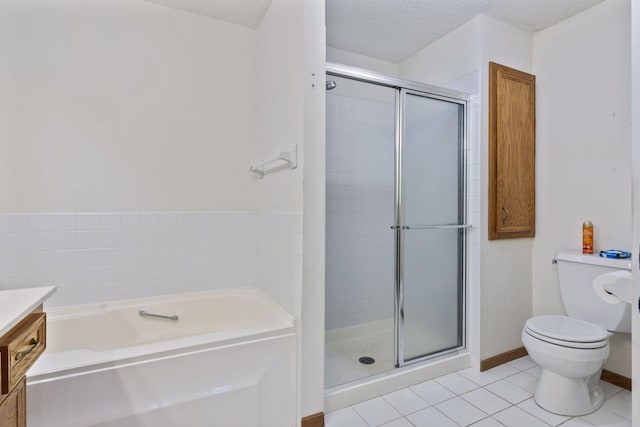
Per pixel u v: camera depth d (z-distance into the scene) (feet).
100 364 4.04
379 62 9.45
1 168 5.57
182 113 6.91
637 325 2.27
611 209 6.64
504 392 6.38
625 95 6.44
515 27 7.72
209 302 6.95
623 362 6.41
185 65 6.93
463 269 7.62
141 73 6.55
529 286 7.98
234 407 4.76
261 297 6.80
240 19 7.23
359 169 8.73
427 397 6.23
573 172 7.25
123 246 6.42
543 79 7.81
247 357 4.91
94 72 6.17
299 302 5.34
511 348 7.72
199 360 4.58
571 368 5.42
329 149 8.30
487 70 7.32
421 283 7.25
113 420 4.05
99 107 6.21
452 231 7.63
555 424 5.39
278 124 6.30
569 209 7.31
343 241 8.63
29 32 5.74
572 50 7.27
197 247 7.06
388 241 9.25
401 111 7.01
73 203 6.04
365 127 8.72
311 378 5.36
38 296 3.14
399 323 7.00
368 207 8.95
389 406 5.95
